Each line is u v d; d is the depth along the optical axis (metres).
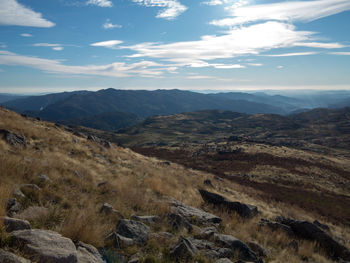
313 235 11.77
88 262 4.37
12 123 19.45
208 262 5.95
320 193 45.12
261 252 8.39
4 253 3.50
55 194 8.05
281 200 33.06
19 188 7.42
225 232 9.60
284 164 67.12
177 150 94.06
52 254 3.88
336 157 90.50
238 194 26.94
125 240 5.89
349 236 18.84
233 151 83.69
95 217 6.78
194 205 13.69
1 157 9.66
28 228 4.74
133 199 10.39
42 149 16.30
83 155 19.95
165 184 16.34
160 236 6.95
